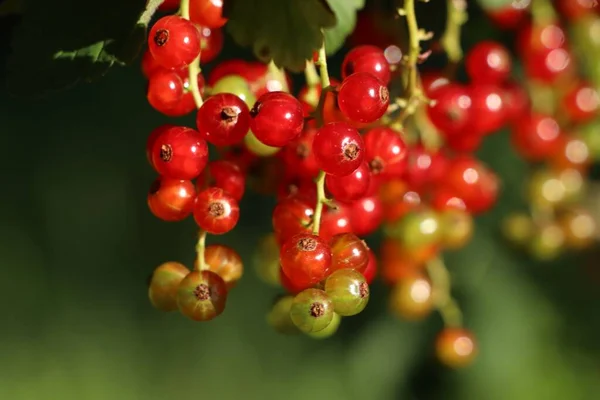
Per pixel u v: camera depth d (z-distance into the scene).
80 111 0.77
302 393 0.71
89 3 0.32
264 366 0.73
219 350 0.74
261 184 0.35
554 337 0.55
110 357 0.73
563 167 0.45
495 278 0.54
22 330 0.73
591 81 0.44
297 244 0.32
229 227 0.33
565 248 0.47
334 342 0.72
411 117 0.38
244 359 0.73
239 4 0.33
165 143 0.32
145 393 0.72
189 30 0.32
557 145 0.44
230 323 0.74
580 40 0.43
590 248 0.56
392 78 0.37
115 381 0.72
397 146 0.34
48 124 0.77
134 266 0.76
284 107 0.32
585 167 0.45
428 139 0.39
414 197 0.39
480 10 0.41
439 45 0.38
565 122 0.44
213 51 0.34
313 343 0.72
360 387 0.52
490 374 0.53
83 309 0.74
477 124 0.39
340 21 0.34
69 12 0.32
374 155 0.34
